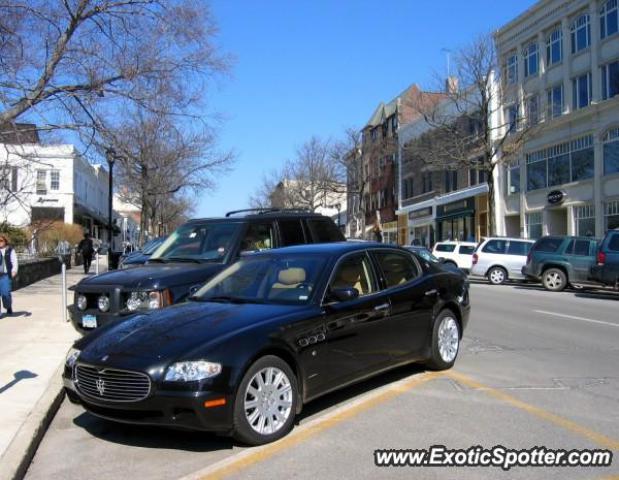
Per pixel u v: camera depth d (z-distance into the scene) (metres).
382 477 4.62
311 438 5.47
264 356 5.42
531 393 6.87
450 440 5.38
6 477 4.61
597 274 17.33
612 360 8.66
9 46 16.66
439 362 7.82
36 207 45.03
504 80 34.38
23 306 14.82
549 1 32.72
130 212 93.38
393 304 7.02
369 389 7.07
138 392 5.11
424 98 46.03
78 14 17.53
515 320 12.86
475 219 40.06
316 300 6.15
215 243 9.22
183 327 5.57
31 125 20.20
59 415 6.50
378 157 57.59
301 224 10.04
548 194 32.78
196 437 5.59
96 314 8.36
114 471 4.93
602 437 5.43
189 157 35.75
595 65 29.53
